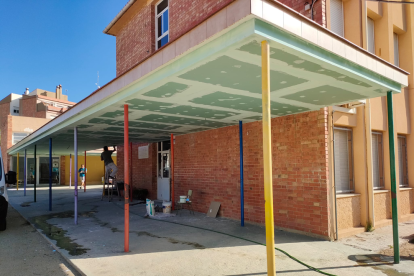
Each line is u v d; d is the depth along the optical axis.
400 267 4.91
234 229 7.61
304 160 6.89
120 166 16.81
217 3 8.48
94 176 28.28
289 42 3.25
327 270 4.76
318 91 5.06
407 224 8.26
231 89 4.77
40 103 34.47
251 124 8.32
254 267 4.93
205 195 10.04
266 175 3.32
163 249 5.98
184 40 3.73
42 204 13.31
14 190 21.16
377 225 7.66
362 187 7.42
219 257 5.45
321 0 6.53
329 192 6.50
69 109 7.92
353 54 4.13
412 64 9.54
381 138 8.65
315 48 3.58
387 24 8.59
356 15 7.48
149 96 5.20
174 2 10.53
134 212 10.66
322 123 6.58
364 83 4.70
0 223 8.03
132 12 13.16
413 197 9.49
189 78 4.20
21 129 25.23
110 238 6.93
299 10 6.97
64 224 8.70
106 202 13.62
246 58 3.52
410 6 9.62
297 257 5.37
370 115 7.56
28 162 25.41
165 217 9.38
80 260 5.38
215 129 9.70
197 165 10.48
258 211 8.05
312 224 6.68
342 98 5.62
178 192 11.39
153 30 11.95
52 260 5.64
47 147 16.28
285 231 7.19
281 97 5.45
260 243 6.31
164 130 9.90
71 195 17.14
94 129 9.28
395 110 8.92
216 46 3.33
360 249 5.85
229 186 9.08
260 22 2.99
